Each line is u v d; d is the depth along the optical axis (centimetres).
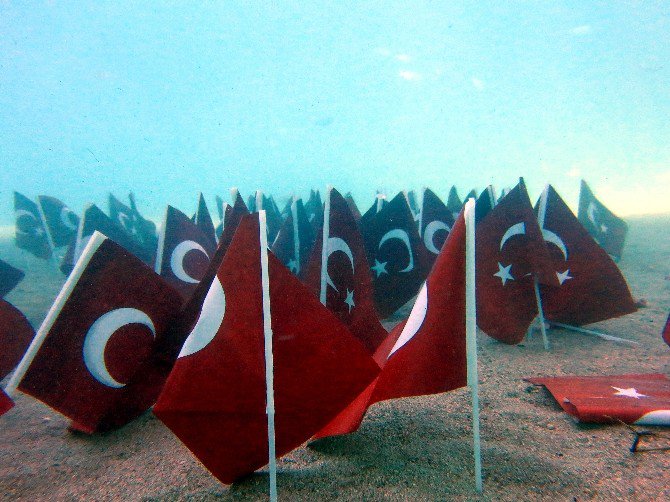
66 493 246
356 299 404
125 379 316
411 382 231
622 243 810
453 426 293
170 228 518
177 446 298
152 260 677
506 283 452
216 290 219
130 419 333
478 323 459
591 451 254
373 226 549
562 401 303
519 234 441
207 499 226
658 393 310
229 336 212
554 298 473
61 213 955
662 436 264
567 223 464
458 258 220
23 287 869
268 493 227
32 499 244
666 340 382
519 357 427
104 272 300
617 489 218
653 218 1180
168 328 336
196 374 207
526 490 221
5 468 278
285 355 217
